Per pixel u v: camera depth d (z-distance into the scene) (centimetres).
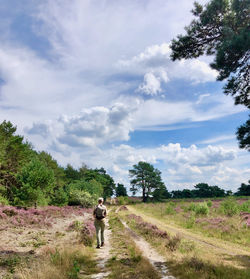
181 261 718
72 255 718
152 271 601
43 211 2353
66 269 589
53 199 3369
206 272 597
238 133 954
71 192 4088
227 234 1373
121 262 705
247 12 884
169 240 1043
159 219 2409
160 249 939
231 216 2017
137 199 9438
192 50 1066
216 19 945
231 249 1038
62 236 1250
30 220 1666
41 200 2548
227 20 916
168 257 787
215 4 888
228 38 891
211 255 877
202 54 1091
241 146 959
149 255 862
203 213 2258
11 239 1077
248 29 870
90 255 781
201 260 705
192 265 663
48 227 1570
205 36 1011
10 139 2991
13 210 1834
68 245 902
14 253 803
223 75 961
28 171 2503
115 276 553
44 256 729
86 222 1736
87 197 4062
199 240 1255
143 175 8300
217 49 987
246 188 8125
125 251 875
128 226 1809
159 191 7981
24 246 945
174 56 1088
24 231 1339
